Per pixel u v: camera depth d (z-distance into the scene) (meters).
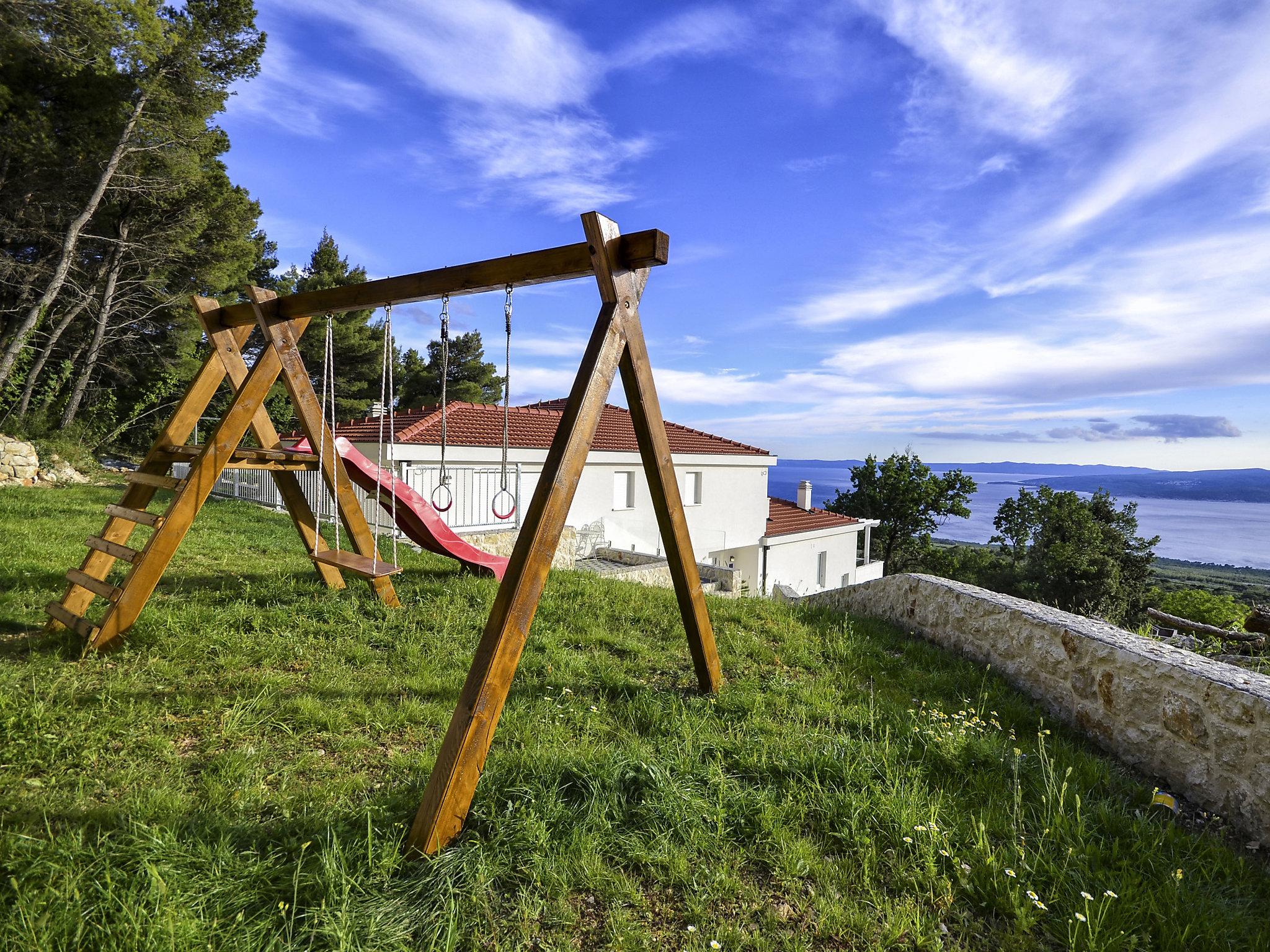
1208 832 2.88
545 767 2.93
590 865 2.34
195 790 2.75
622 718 3.77
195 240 21.67
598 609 6.08
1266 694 2.98
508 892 2.23
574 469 3.00
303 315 4.86
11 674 3.71
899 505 38.28
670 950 2.03
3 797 2.53
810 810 2.81
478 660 2.64
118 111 17.62
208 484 4.56
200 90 18.42
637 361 3.51
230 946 1.85
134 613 4.27
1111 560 36.34
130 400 23.62
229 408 4.69
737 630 5.74
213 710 3.49
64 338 21.09
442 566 7.83
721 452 22.00
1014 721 4.13
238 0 18.83
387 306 4.22
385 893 2.14
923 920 2.17
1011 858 2.47
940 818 2.74
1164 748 3.44
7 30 14.90
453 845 2.43
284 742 3.23
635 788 2.87
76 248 19.58
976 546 43.44
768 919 2.15
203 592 5.59
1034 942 2.09
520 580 2.74
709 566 15.86
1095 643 4.00
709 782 2.94
